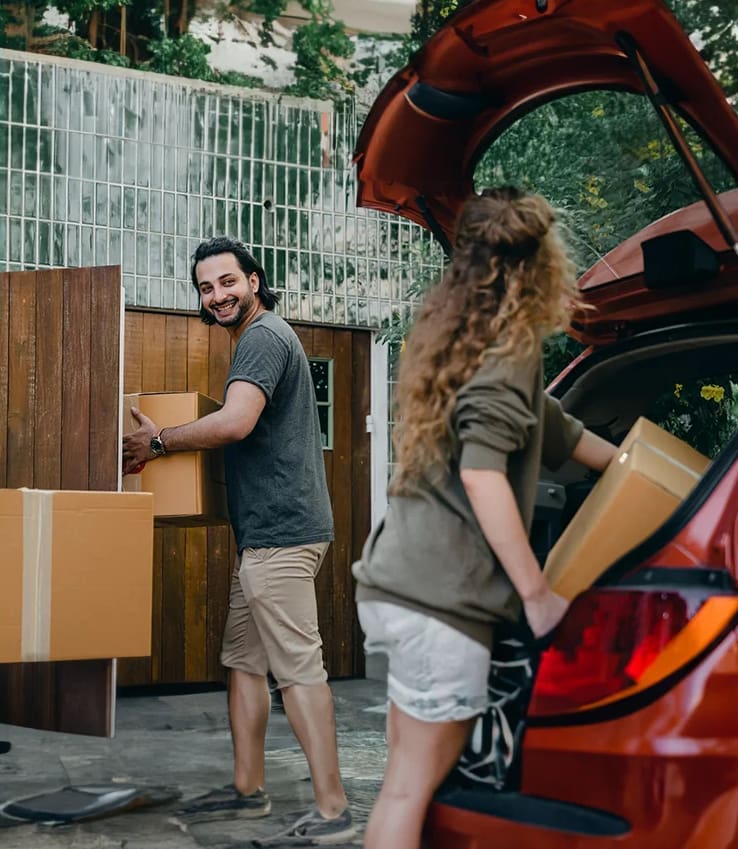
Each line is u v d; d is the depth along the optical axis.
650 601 1.99
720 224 2.35
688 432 5.10
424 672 2.14
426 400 2.21
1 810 3.83
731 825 1.90
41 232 6.65
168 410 3.79
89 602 3.54
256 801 3.83
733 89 7.08
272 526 3.59
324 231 7.31
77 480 3.80
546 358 5.89
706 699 1.94
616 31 2.34
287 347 3.70
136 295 6.82
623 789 1.95
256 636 3.87
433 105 2.81
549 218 2.27
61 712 3.79
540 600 2.07
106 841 3.49
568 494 2.98
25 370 3.92
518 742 2.13
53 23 7.00
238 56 7.42
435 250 7.54
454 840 2.13
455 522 2.16
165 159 6.96
